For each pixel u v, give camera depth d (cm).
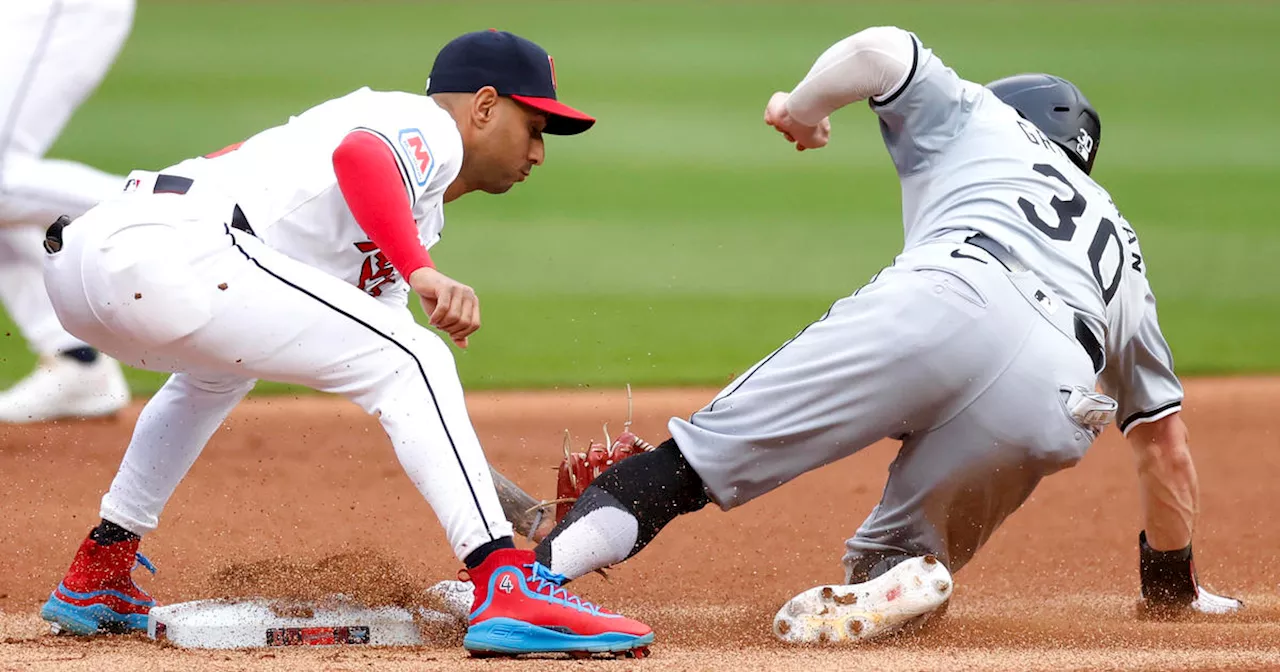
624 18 10762
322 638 1198
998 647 1218
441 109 1179
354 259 1199
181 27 9756
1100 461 2366
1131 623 1380
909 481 1239
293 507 1914
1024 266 1198
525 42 1235
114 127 6091
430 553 1692
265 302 1088
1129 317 1296
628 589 1573
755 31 10025
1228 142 6328
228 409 1277
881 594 1238
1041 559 1756
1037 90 1409
